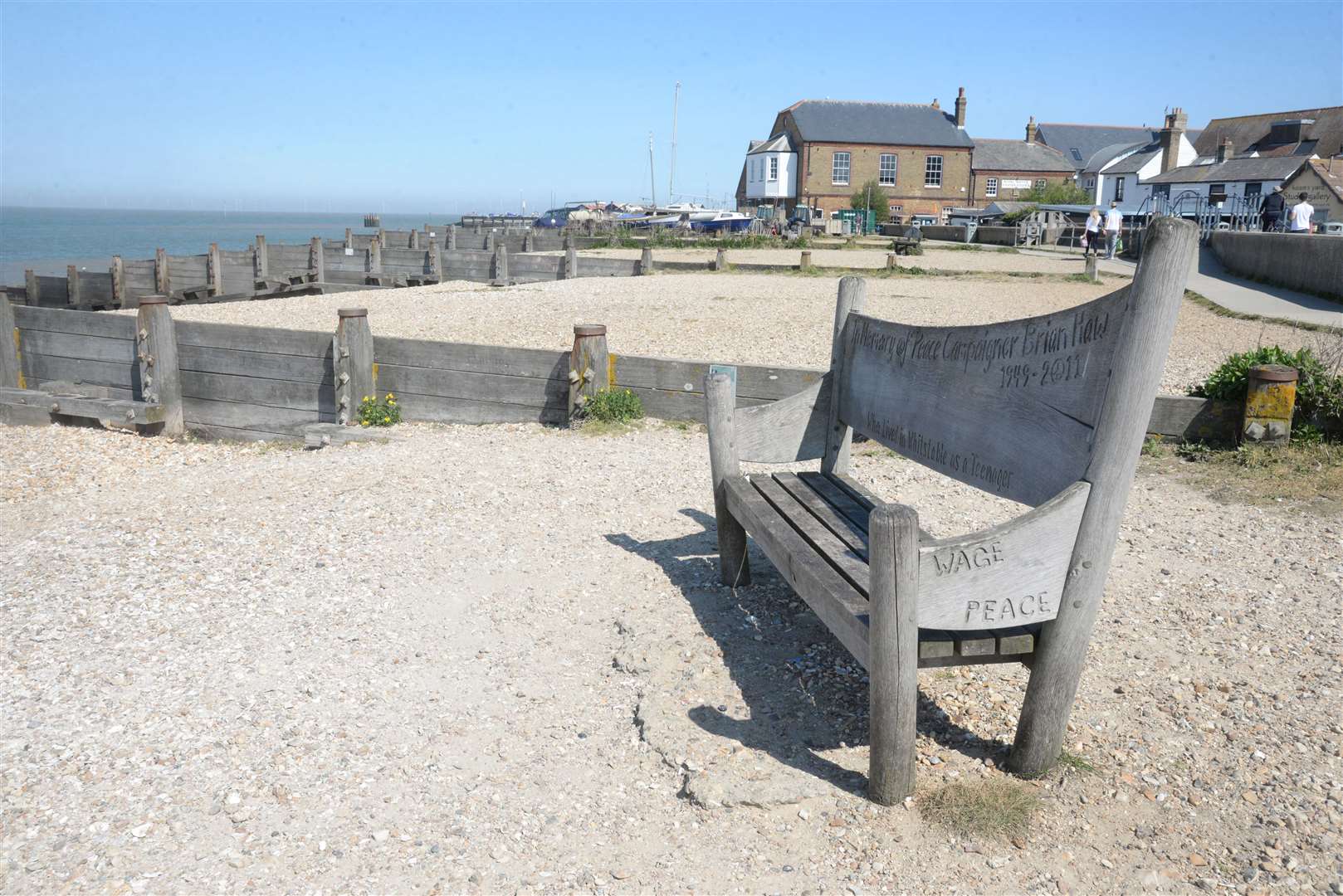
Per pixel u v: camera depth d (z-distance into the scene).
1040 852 3.35
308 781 3.80
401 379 10.28
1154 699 4.29
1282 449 7.68
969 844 3.39
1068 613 3.48
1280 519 6.46
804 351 13.14
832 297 20.03
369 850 3.41
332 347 10.51
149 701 4.38
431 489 7.57
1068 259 33.28
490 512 7.05
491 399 10.00
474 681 4.62
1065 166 70.81
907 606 3.32
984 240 47.81
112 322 11.87
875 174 67.12
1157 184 57.22
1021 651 3.54
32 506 8.23
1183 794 3.62
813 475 5.61
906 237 39.38
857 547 4.32
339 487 7.71
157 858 3.34
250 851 3.39
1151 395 3.20
